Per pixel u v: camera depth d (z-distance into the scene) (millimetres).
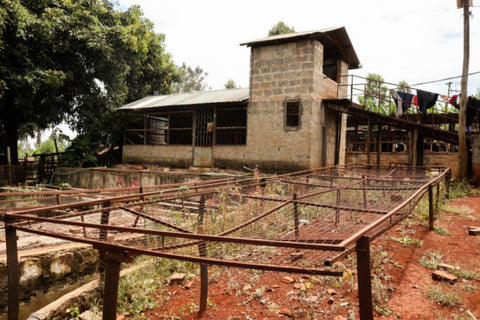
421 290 3732
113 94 19828
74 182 15836
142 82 24172
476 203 8945
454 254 4801
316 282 4031
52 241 5008
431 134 13867
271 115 13594
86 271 4953
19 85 14750
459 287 3750
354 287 3805
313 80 12727
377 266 4324
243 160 14195
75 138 18656
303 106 12891
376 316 3232
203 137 15750
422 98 13875
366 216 5141
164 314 3607
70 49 16578
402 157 15555
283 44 13406
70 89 18281
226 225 5367
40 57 15680
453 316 3203
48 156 20984
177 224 5508
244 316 3424
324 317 3293
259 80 13922
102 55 17297
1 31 13461
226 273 4512
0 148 20812
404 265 4402
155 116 19766
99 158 19391
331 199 6871
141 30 20156
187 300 3881
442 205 8125
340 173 11406
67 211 8586
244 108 14289
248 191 7074
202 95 17484
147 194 4984
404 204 3906
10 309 3326
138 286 4219
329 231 4367
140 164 17484
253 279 4234
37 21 14773
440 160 14938
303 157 12820
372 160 16406
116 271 2717
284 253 3672
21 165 18828
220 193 5934
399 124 13500
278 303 3625
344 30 13227
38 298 4332
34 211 3465
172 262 4859
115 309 2723
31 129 23422
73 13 16719
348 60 16078
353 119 17219
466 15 12656
